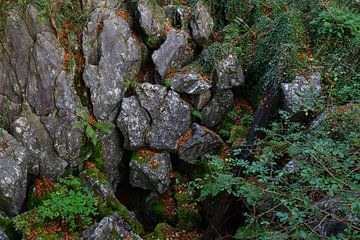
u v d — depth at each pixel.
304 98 6.69
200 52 9.13
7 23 7.30
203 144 8.23
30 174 7.61
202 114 8.54
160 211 8.29
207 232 7.52
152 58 8.38
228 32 9.15
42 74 7.44
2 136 7.12
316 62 8.06
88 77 7.84
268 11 9.50
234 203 7.11
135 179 8.26
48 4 7.59
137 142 8.05
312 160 4.78
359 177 4.28
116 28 7.96
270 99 7.44
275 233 4.66
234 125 8.58
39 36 7.38
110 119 8.11
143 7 8.38
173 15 9.03
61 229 6.80
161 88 8.13
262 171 5.45
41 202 7.23
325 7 8.70
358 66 7.91
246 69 8.83
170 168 8.38
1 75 7.39
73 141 7.79
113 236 6.51
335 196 4.74
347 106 6.22
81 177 7.67
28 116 7.53
